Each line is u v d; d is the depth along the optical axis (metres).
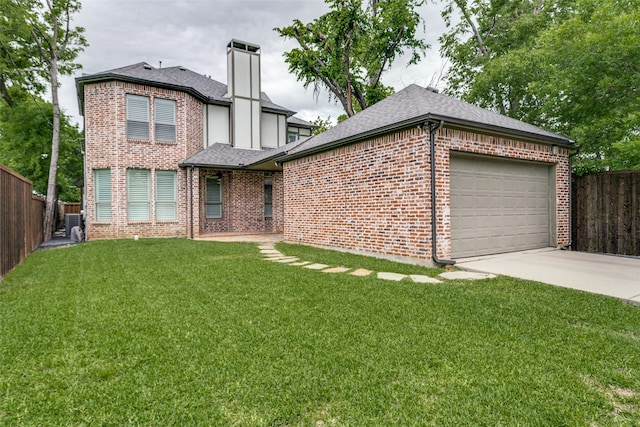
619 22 8.45
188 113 14.82
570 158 9.44
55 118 14.84
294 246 10.44
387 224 7.82
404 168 7.36
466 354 2.99
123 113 13.43
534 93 12.50
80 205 22.00
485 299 4.67
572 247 9.39
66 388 2.48
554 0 15.88
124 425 2.08
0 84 16.39
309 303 4.48
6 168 6.51
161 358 2.92
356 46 17.95
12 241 7.08
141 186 13.92
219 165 13.98
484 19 18.89
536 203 8.96
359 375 2.64
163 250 9.66
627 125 8.89
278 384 2.51
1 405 2.27
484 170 7.90
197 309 4.24
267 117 18.34
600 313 4.11
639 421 2.12
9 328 3.61
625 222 8.36
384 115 8.71
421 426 2.07
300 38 18.50
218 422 2.10
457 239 7.43
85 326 3.67
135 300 4.64
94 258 8.29
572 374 2.67
